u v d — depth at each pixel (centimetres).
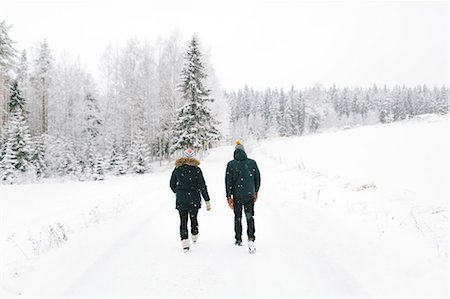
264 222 739
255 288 415
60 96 4572
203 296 396
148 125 3753
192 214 596
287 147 2895
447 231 523
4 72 3228
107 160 3412
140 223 771
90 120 4306
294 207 836
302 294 396
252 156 2994
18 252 601
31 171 3028
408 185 895
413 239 513
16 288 430
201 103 3128
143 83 3759
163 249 576
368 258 477
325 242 563
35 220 900
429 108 11200
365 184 941
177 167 591
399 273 422
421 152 1373
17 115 3231
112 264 505
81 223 808
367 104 12712
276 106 10844
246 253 545
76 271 482
